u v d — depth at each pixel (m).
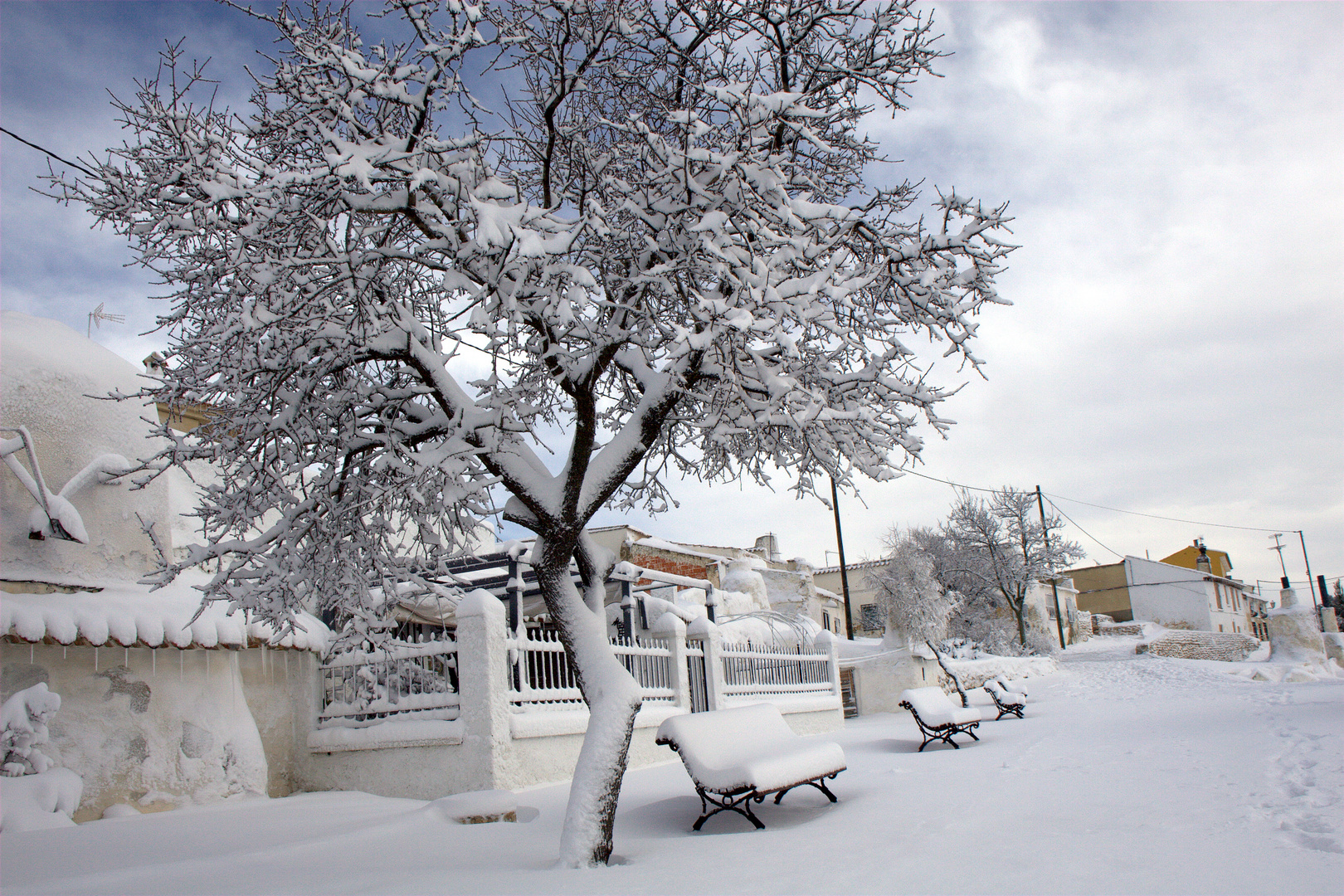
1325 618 45.69
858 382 6.68
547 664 10.88
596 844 5.63
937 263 6.77
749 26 7.29
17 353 8.78
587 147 7.29
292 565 7.25
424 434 7.22
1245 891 3.90
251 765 9.49
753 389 6.41
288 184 5.47
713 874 4.95
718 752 7.24
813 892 4.34
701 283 7.01
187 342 6.67
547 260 5.74
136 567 9.42
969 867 4.70
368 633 8.93
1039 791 7.23
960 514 43.66
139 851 6.29
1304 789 6.39
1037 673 31.64
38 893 5.05
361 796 9.50
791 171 7.27
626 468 6.88
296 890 4.98
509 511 6.84
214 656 9.59
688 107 7.43
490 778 9.01
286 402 7.15
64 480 8.91
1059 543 44.31
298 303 6.09
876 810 7.01
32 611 7.68
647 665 12.32
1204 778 7.28
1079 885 4.17
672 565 26.72
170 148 6.60
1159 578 64.50
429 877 5.29
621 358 7.59
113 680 8.65
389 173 5.78
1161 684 24.33
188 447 7.07
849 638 26.47
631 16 7.01
